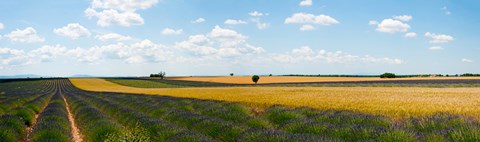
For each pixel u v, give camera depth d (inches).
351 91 1594.5
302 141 382.6
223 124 536.1
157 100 1359.5
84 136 601.3
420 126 511.5
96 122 613.0
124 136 426.6
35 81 5762.8
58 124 597.3
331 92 1520.7
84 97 1856.5
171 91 2315.5
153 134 522.3
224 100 1216.8
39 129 549.0
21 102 1430.9
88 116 755.4
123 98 1590.8
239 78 5502.0
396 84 2719.0
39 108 1122.7
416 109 762.8
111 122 602.2
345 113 686.5
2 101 1363.2
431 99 1037.8
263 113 844.0
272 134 421.7
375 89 1859.0
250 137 433.4
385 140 396.8
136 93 2255.2
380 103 916.0
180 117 689.6
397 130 410.0
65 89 3545.8
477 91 1549.0
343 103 941.2
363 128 444.5
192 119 642.8
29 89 3553.2
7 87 3976.4
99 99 1510.8
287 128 541.6
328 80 4178.2
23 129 622.8
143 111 983.6
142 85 4291.3
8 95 1994.3
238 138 459.8
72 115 997.2
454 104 866.8
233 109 914.1
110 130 522.3
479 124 439.2
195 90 2267.5
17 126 610.2
